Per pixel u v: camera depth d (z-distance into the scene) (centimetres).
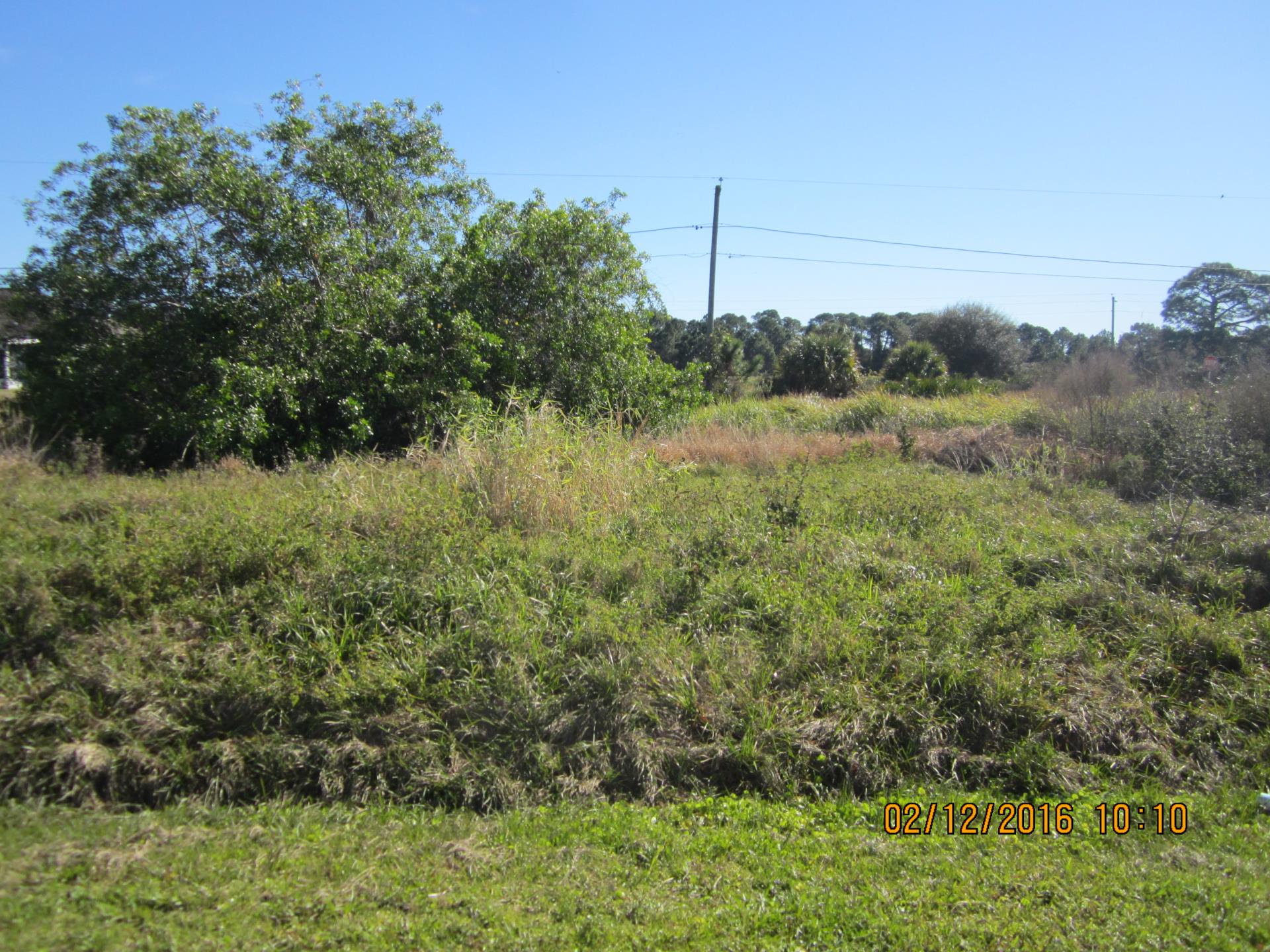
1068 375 1892
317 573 584
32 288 1256
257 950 316
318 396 1255
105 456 1117
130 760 451
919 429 1507
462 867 390
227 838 400
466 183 1599
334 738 481
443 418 1188
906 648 575
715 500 855
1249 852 427
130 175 1241
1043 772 502
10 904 333
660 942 339
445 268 1366
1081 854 424
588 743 493
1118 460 1142
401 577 590
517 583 616
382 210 1411
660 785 480
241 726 482
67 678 488
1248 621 634
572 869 391
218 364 1120
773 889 382
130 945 314
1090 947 344
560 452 837
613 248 1473
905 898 377
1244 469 1059
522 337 1416
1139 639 613
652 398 1530
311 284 1255
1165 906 374
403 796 461
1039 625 619
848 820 457
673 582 646
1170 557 719
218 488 806
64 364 1188
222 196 1212
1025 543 784
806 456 1253
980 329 3897
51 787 439
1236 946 343
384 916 344
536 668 536
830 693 533
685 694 524
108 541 606
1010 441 1313
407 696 501
